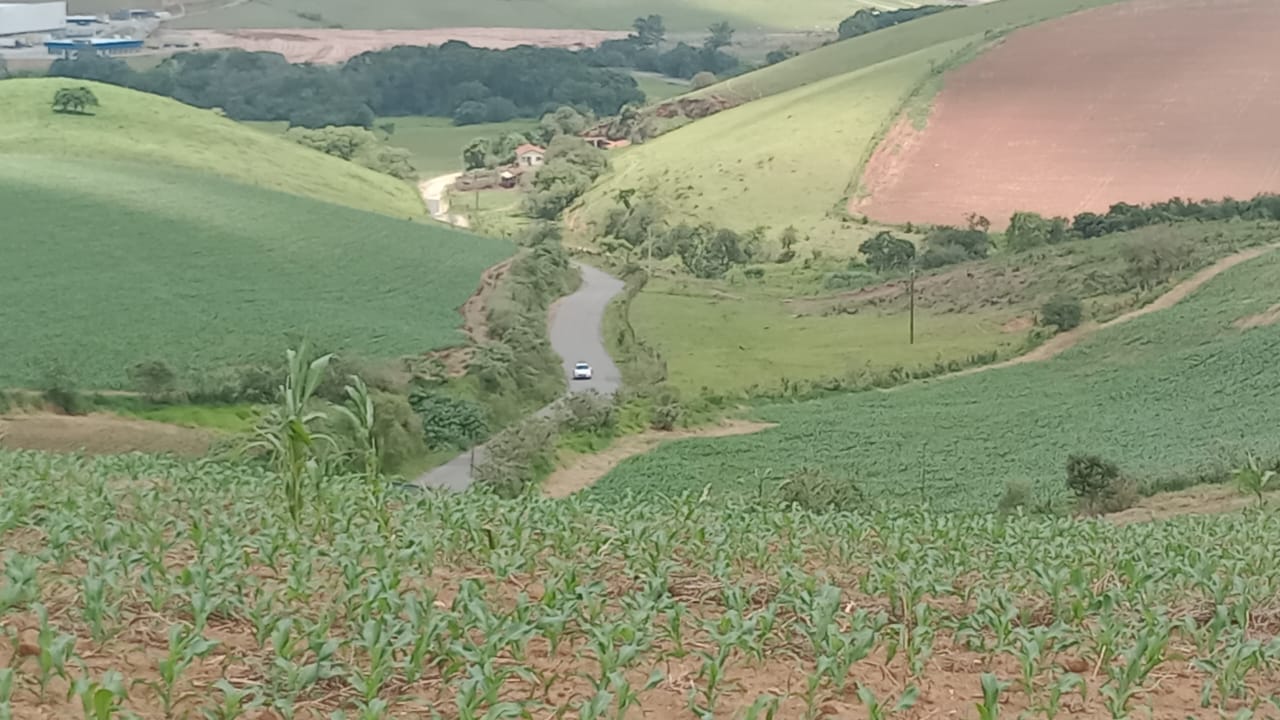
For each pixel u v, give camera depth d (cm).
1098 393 5244
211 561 925
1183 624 899
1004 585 1099
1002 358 6050
